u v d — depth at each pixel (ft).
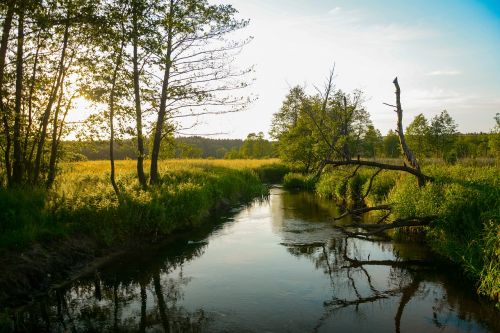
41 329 21.77
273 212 62.39
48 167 52.70
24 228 29.94
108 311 24.38
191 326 22.35
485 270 26.68
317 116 115.44
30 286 26.04
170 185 54.49
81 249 33.19
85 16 41.01
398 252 37.04
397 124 45.44
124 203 40.42
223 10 54.49
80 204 37.68
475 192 34.14
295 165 130.11
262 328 22.17
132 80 49.80
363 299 26.25
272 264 34.09
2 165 48.39
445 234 34.71
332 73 111.14
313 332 21.70
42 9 37.65
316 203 73.15
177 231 46.57
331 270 32.35
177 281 29.78
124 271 31.91
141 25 44.55
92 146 51.29
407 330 21.81
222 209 66.03
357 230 46.73
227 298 26.48
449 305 24.89
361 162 43.57
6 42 36.91
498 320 22.62
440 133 135.85
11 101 42.11
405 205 41.75
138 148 53.93
